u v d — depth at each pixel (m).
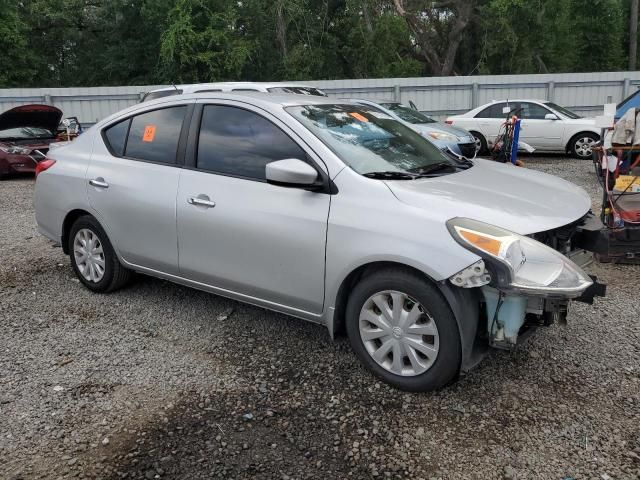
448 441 2.92
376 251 3.20
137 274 5.11
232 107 4.03
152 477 2.70
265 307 3.89
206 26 26.45
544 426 3.03
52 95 18.47
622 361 3.67
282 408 3.24
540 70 34.47
